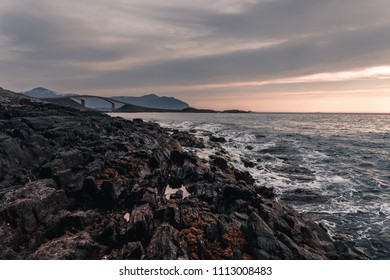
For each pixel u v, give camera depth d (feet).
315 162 138.31
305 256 46.70
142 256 42.88
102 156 79.20
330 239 61.67
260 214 60.03
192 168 86.84
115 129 138.82
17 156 75.46
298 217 69.87
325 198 89.61
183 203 63.36
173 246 43.78
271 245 47.26
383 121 561.02
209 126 329.52
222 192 69.67
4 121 105.50
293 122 478.59
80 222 50.55
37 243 46.55
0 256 41.50
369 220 75.31
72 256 41.65
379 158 151.43
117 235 49.29
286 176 111.86
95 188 60.80
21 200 49.62
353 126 399.85
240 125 356.79
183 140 163.43
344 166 131.54
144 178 76.33
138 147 102.22
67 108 198.80
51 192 54.70
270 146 176.04
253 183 99.91
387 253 60.75
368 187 100.94
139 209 55.36
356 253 57.21
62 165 69.21
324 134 266.57
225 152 144.97
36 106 186.29
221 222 52.54
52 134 98.68
